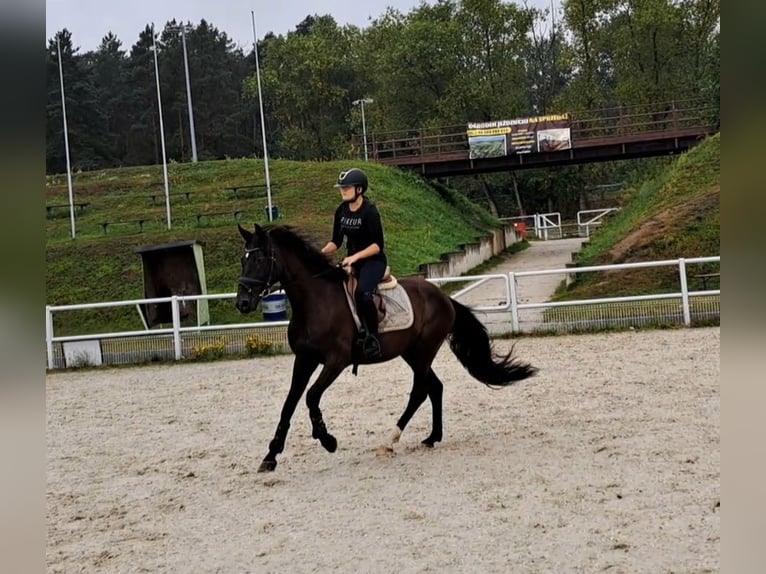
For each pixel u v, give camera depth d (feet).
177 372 46.83
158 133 248.32
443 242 101.45
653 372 34.53
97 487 23.71
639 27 166.50
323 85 214.07
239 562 16.78
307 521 19.07
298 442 27.55
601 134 172.96
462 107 180.14
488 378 26.86
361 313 23.39
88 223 111.04
